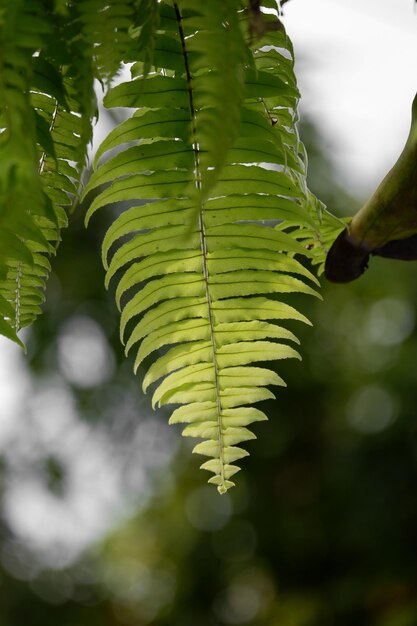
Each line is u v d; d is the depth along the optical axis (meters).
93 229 6.32
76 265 6.32
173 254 1.74
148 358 6.29
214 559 7.87
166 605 8.28
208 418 1.90
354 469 6.93
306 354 7.09
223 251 1.74
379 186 1.67
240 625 7.77
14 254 1.40
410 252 1.74
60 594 8.08
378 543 6.71
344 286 7.08
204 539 7.95
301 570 7.34
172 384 1.88
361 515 6.76
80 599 8.15
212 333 1.85
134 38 1.45
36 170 1.22
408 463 6.78
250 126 1.54
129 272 1.75
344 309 7.36
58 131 1.66
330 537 7.09
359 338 7.53
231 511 7.83
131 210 1.66
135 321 6.22
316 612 6.93
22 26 1.20
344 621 6.80
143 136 1.56
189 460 7.80
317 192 6.64
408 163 1.61
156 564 8.53
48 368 6.57
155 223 1.68
